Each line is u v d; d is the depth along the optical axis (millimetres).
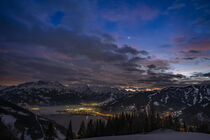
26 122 71500
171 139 26766
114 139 29531
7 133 33469
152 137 30156
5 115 64875
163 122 74125
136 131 66938
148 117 71750
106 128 72750
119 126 70125
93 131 74375
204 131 73000
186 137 29453
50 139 61750
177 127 74312
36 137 62625
